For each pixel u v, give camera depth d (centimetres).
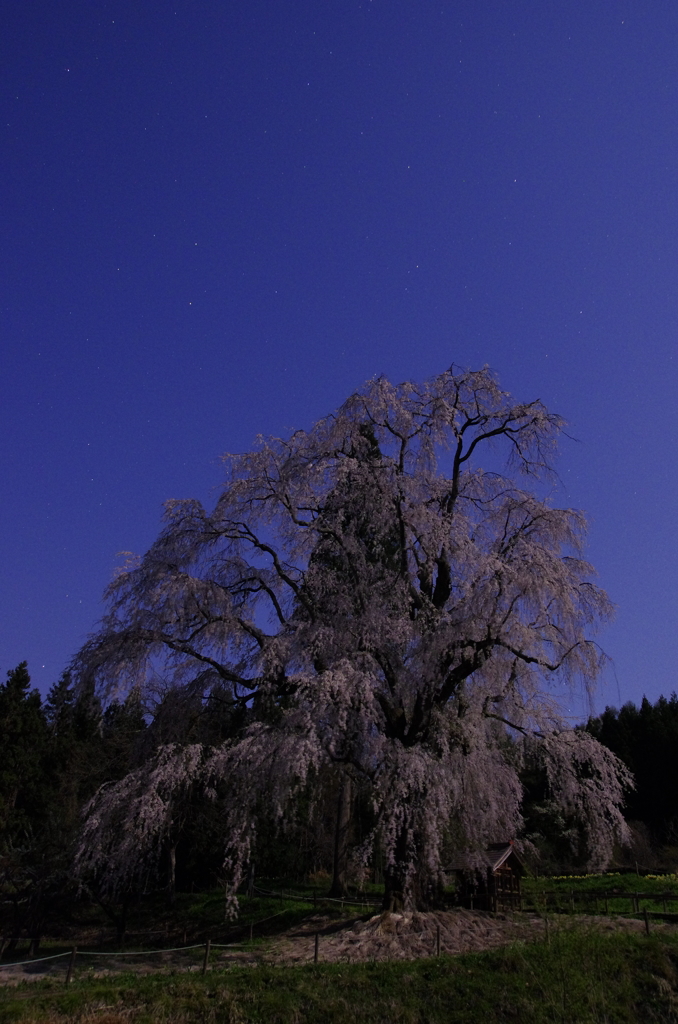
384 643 1861
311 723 1650
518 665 1917
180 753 1812
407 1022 1352
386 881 1962
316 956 1573
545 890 2539
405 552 2012
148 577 1939
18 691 4338
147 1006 1343
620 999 1469
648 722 4803
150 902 3191
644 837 3800
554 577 1780
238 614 2022
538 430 2095
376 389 2086
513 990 1452
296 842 3353
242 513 2044
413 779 1652
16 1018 1264
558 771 1888
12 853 2736
